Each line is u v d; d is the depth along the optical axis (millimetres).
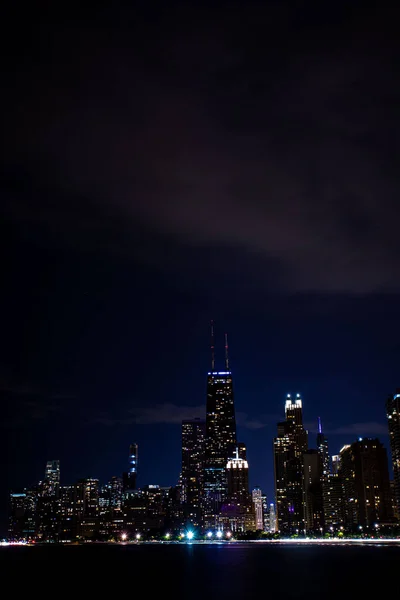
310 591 166500
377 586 177500
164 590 179000
